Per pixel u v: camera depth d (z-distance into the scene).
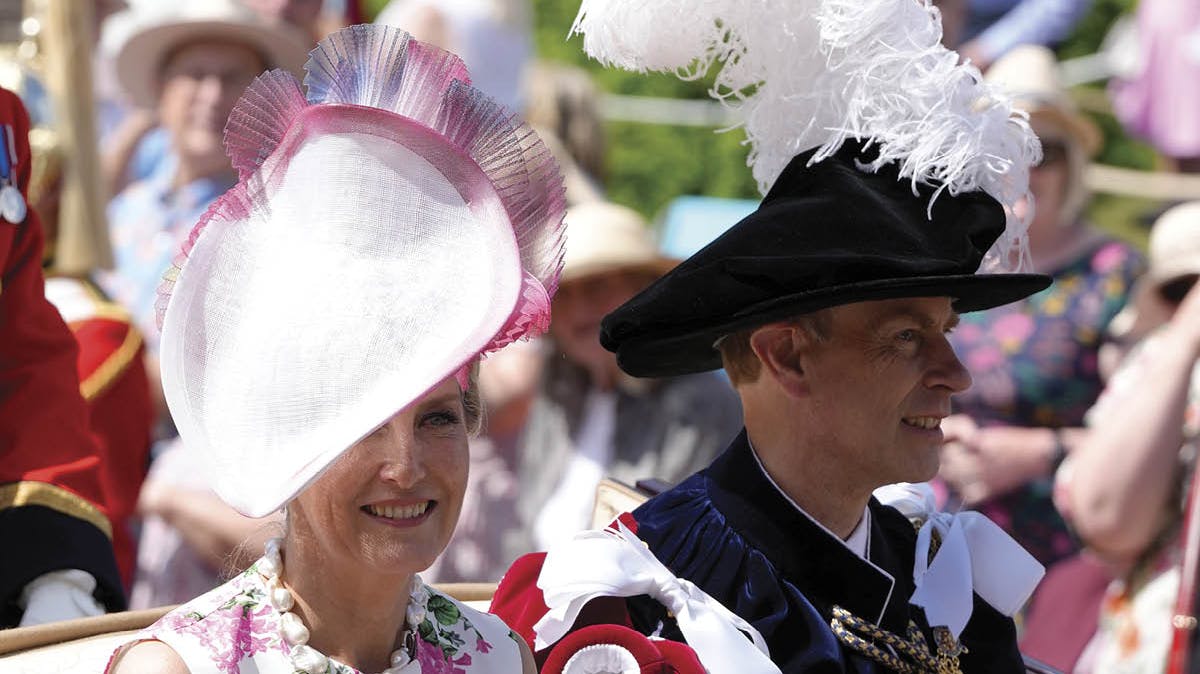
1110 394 12.57
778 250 7.01
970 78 7.32
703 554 7.30
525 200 5.88
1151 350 12.41
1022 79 13.88
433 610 6.04
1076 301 13.47
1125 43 21.73
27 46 10.41
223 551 12.80
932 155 7.06
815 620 7.10
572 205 13.30
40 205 10.36
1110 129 21.44
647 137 22.03
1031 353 13.33
